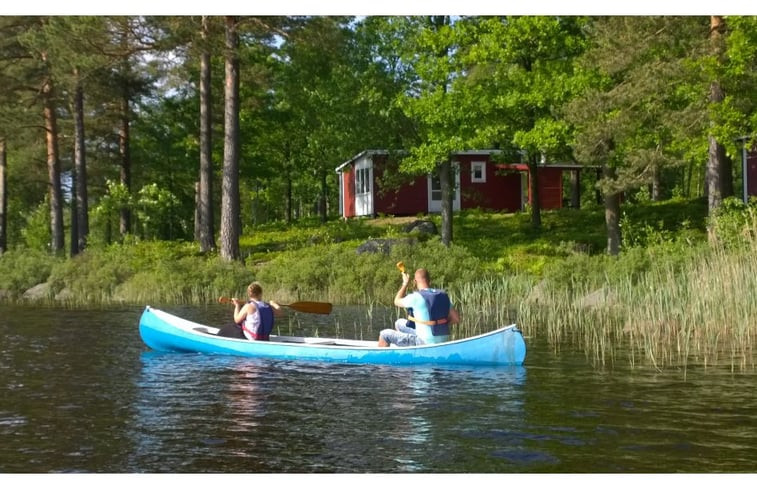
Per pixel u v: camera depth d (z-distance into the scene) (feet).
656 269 62.54
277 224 144.05
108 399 30.58
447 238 105.50
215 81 134.82
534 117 97.96
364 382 33.91
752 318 46.75
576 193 141.59
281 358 40.55
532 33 94.68
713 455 22.84
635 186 83.20
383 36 107.96
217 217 200.95
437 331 39.40
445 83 102.83
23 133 128.16
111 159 145.07
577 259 74.43
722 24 77.46
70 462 22.67
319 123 139.13
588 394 31.14
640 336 46.93
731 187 109.81
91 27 94.22
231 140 94.89
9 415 27.91
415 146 109.70
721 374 35.04
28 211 205.16
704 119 77.46
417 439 24.75
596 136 82.69
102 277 86.48
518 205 139.03
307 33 93.61
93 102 130.31
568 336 47.93
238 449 23.82
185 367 37.88
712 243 65.31
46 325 56.34
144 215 125.80
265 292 81.35
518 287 72.54
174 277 82.12
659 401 29.73
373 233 118.93
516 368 37.11
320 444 24.27
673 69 77.51
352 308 69.10
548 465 22.15
